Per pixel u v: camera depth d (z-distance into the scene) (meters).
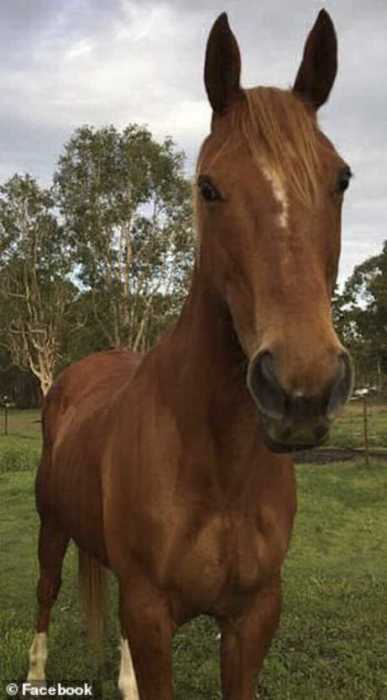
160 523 1.98
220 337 1.87
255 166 1.57
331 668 3.45
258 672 2.13
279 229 1.50
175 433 2.00
